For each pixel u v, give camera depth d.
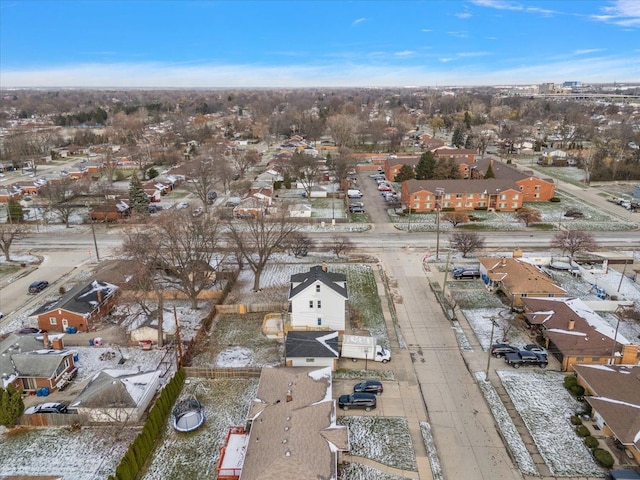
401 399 40.06
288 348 44.38
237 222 89.69
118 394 38.00
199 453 34.38
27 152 160.00
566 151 156.50
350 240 81.00
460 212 93.19
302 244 73.06
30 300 59.78
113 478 29.84
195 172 112.25
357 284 63.03
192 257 60.94
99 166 139.75
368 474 32.25
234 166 138.12
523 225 87.25
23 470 32.88
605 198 104.81
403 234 83.94
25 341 45.19
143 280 54.12
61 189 99.94
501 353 45.88
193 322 53.38
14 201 92.44
